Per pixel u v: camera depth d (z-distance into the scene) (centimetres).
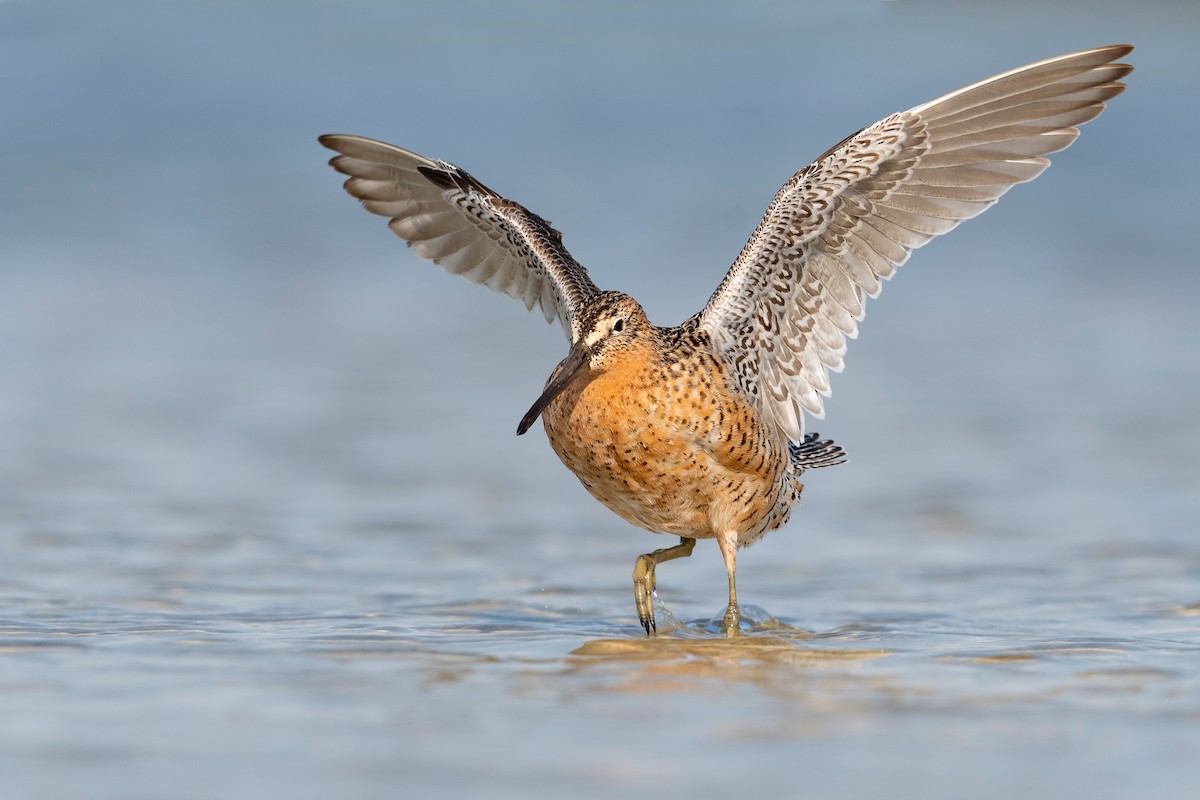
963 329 2125
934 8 3803
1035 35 3684
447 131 3097
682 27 3691
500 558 1263
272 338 2084
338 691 844
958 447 1619
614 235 2488
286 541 1288
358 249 2547
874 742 748
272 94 3247
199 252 2500
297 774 699
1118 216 2600
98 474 1490
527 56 3562
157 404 1767
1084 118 1049
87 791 677
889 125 1041
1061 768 710
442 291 2364
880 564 1239
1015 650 954
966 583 1169
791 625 1059
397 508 1412
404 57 3497
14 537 1271
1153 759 721
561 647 975
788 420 1102
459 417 1761
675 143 3036
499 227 1196
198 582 1150
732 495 1066
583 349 1026
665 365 1034
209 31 3494
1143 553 1241
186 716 789
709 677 885
